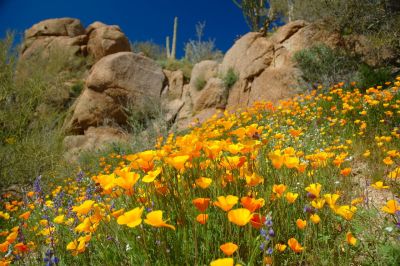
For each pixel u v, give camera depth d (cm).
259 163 295
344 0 1186
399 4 1172
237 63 1486
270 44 1380
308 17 1400
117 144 1041
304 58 1156
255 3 1741
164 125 1109
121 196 262
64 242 263
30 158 696
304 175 300
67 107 1537
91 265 223
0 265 207
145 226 217
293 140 505
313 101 855
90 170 867
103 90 1533
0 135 710
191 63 2248
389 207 200
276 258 208
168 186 230
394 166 417
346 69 1108
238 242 202
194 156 230
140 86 1598
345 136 566
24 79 805
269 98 1268
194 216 209
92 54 1927
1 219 489
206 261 198
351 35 1233
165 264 192
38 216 358
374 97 709
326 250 226
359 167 450
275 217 231
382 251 208
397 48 1135
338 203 316
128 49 1980
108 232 233
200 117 1427
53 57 998
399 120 572
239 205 230
